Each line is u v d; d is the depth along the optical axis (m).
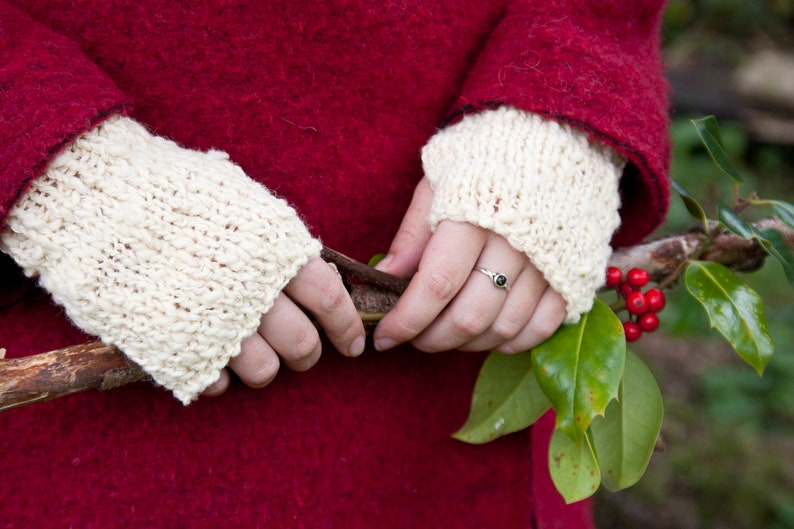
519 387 0.57
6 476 0.51
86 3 0.50
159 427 0.53
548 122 0.53
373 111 0.55
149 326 0.47
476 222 0.51
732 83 2.08
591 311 0.54
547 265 0.51
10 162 0.46
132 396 0.52
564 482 0.54
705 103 2.00
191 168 0.49
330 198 0.56
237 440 0.54
